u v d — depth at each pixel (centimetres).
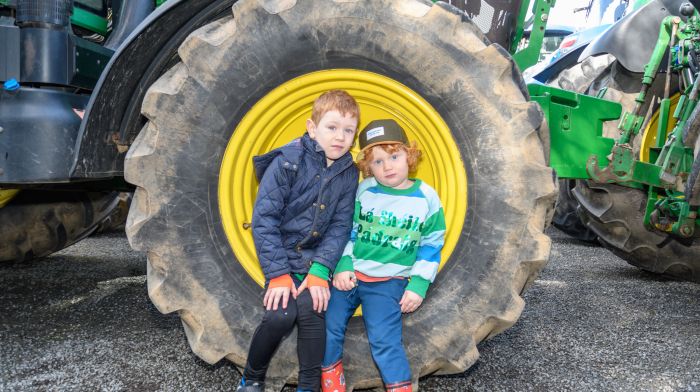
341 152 190
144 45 208
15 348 242
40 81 225
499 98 200
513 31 301
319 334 188
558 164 282
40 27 225
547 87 273
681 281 394
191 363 230
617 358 246
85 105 233
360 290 199
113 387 206
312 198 190
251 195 212
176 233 199
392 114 214
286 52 200
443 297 202
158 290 197
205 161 201
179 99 197
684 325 294
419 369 201
